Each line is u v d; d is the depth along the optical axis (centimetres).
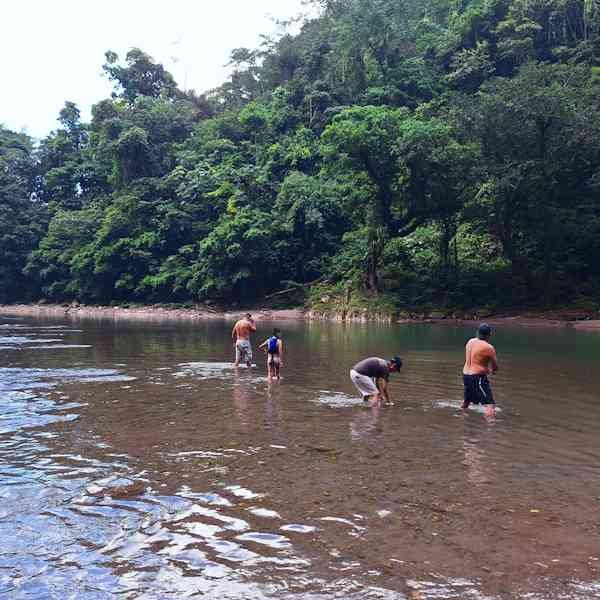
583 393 1037
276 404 929
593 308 3061
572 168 3231
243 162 5603
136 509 477
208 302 4669
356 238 4272
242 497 505
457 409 898
